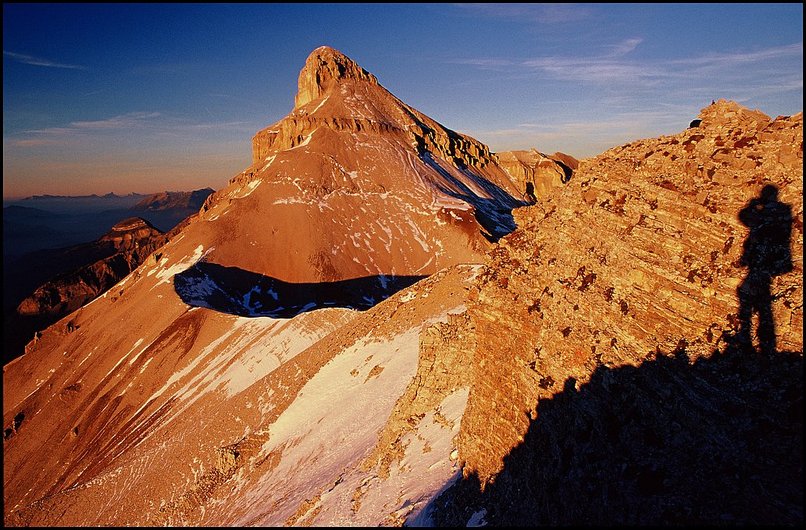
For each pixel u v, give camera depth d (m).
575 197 26.53
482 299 26.66
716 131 23.06
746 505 13.00
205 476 57.34
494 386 24.66
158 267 195.00
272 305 185.88
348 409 51.28
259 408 65.81
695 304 17.39
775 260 16.72
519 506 20.02
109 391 117.75
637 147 26.73
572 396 19.22
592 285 21.23
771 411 14.02
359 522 29.08
